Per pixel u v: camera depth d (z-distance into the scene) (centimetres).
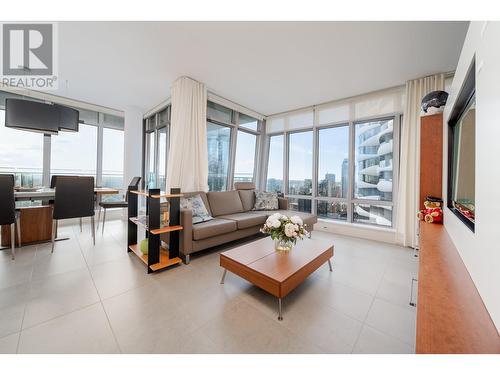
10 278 194
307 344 126
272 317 151
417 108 304
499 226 75
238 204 378
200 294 179
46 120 305
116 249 277
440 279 109
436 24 203
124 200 461
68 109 327
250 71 306
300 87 354
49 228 304
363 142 387
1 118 373
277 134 506
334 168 423
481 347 69
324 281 205
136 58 276
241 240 335
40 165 410
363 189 388
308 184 459
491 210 82
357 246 315
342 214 410
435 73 291
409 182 310
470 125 137
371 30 215
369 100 369
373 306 166
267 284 156
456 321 80
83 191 284
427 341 72
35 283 187
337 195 420
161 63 288
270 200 405
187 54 267
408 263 250
